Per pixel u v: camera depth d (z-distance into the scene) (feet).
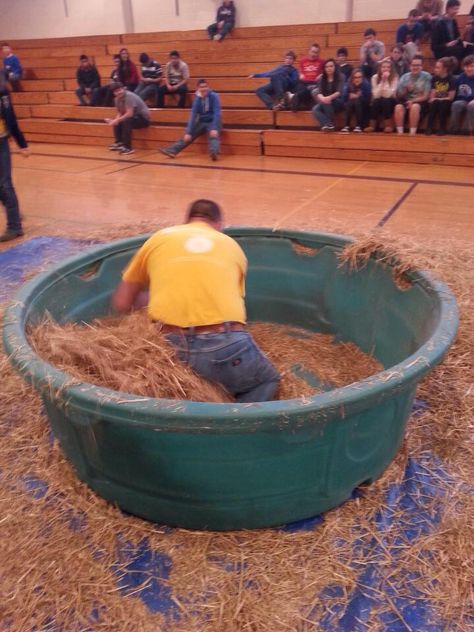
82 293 9.25
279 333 10.44
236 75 33.76
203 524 6.05
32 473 6.83
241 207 17.90
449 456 6.95
